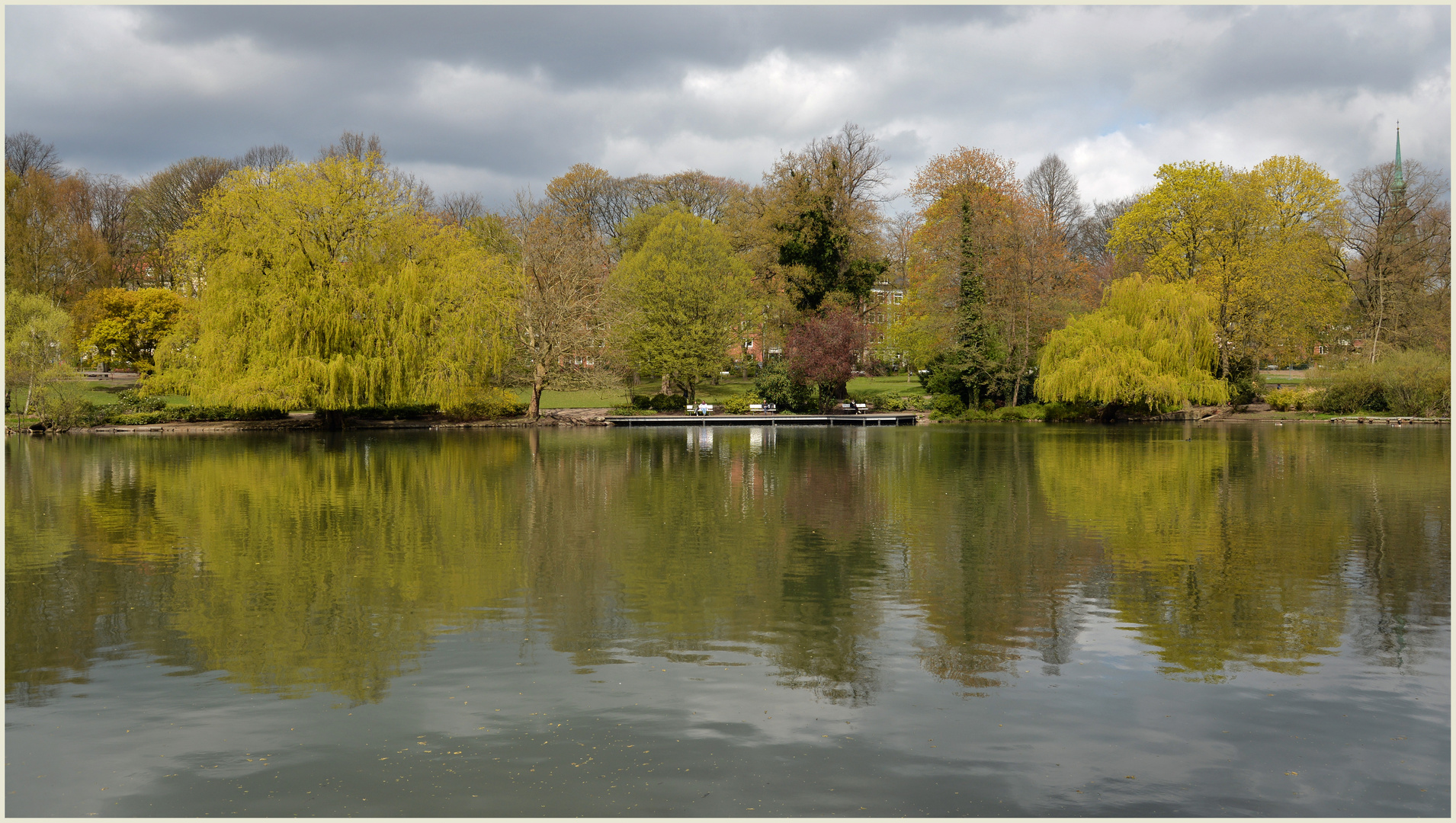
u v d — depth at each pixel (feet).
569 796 24.77
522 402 209.15
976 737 28.35
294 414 177.06
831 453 118.42
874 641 37.47
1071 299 193.47
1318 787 25.40
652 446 130.41
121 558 53.06
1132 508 70.23
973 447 126.11
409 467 100.63
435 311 155.53
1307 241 190.60
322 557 53.16
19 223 173.27
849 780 25.66
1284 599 43.68
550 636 38.04
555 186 251.39
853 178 209.87
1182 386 169.07
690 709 30.37
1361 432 150.82
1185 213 195.93
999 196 195.62
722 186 259.60
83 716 29.96
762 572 49.47
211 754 27.22
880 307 228.02
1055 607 42.37
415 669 34.19
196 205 222.07
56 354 151.64
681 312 194.18
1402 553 53.72
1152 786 25.46
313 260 148.46
